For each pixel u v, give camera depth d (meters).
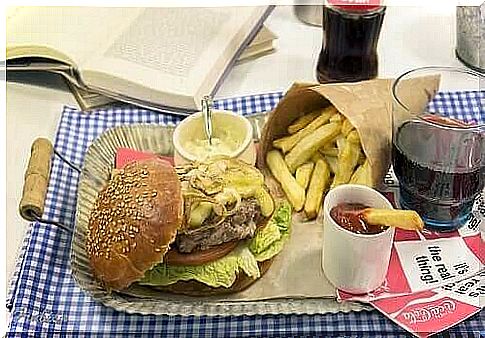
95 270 0.56
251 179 0.58
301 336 0.55
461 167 0.59
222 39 0.82
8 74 0.82
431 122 0.59
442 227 0.61
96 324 0.56
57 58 0.79
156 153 0.71
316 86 0.64
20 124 0.76
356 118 0.61
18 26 0.84
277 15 0.90
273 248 0.58
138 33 0.83
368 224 0.55
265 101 0.76
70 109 0.76
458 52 0.82
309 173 0.66
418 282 0.57
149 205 0.55
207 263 0.56
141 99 0.77
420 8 0.90
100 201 0.58
